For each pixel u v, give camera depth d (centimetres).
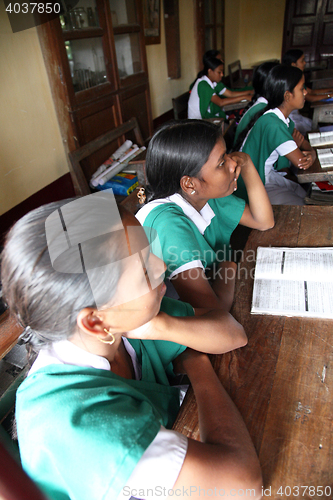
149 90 358
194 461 48
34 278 43
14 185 209
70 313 45
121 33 298
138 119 344
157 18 377
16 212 212
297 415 66
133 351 75
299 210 146
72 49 240
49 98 231
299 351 80
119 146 308
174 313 83
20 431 48
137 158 285
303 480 56
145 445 45
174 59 423
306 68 674
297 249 118
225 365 78
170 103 444
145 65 345
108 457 43
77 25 242
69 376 50
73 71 244
